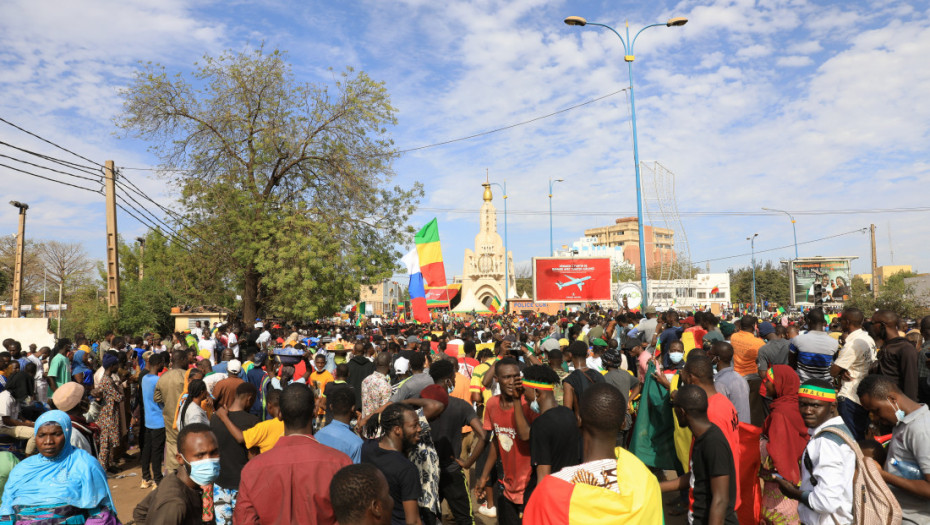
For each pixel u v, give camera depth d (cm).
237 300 3491
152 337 1341
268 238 2416
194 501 325
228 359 922
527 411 509
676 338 1014
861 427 691
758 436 471
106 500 396
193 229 2600
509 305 4909
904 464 388
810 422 411
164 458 848
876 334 874
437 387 515
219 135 2488
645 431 573
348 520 239
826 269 5825
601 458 277
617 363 693
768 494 490
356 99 2545
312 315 2309
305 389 376
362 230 2669
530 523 263
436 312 4906
